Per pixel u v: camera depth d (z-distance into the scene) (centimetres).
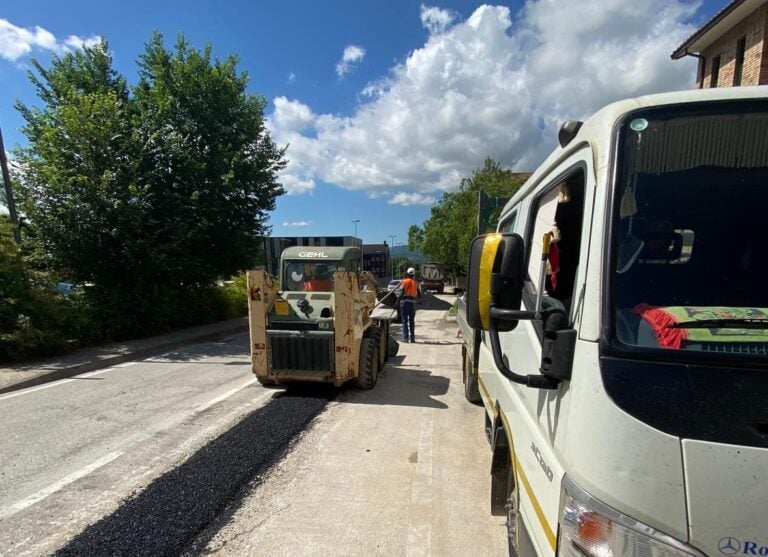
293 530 334
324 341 660
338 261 750
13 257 932
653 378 134
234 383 755
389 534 330
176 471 420
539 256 260
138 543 313
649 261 154
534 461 195
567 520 143
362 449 477
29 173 1120
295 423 545
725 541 122
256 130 1642
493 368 347
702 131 162
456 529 336
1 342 862
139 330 1222
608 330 143
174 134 1375
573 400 149
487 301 178
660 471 127
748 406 128
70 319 1010
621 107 172
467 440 503
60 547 310
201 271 1466
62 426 546
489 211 830
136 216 1198
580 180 195
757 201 157
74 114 1153
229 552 308
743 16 1217
